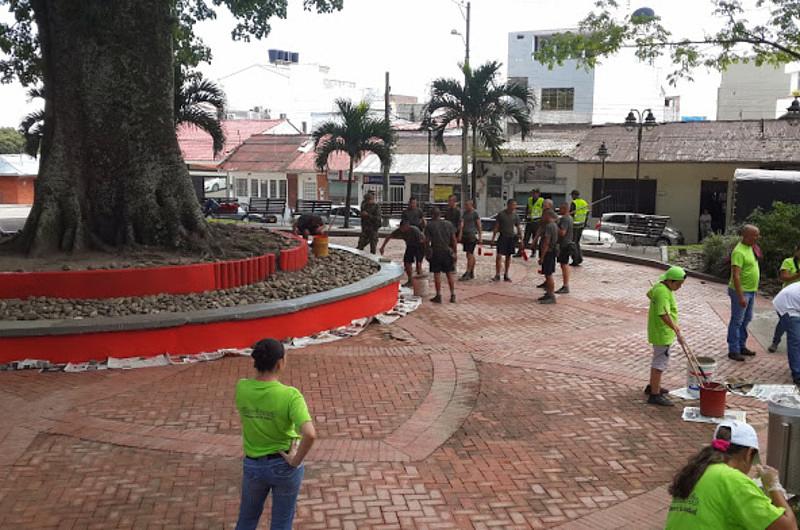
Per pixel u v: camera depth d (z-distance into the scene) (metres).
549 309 13.67
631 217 24.53
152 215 12.82
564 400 8.41
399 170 40.69
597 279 17.62
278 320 10.61
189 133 51.25
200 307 10.55
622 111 42.66
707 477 3.57
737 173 20.52
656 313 8.14
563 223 15.19
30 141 28.75
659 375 8.25
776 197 19.89
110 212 12.82
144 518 5.49
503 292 15.28
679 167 33.09
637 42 18.41
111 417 7.58
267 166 45.44
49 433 7.15
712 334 12.02
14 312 9.73
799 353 9.12
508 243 16.41
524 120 29.36
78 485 6.03
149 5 12.82
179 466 6.42
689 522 3.56
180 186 13.12
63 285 10.42
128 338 9.48
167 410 7.81
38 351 9.19
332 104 62.44
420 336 11.40
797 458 5.68
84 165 12.80
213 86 25.12
